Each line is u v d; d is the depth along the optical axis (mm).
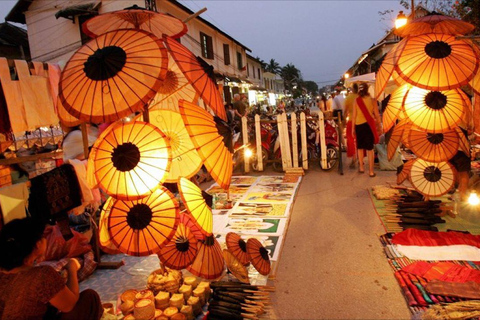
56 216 3564
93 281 3840
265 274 3512
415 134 4789
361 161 7441
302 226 4871
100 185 2707
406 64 4012
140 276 3896
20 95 3791
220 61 20922
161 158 2715
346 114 7855
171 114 3410
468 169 4891
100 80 2551
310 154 8430
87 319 2436
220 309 3045
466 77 3834
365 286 3322
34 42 14125
